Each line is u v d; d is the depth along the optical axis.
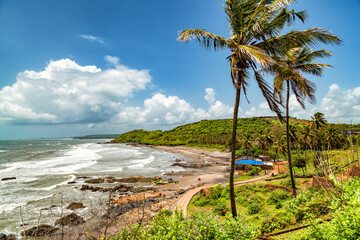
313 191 13.27
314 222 3.51
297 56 15.08
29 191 26.16
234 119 9.51
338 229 2.90
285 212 11.28
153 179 36.06
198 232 3.88
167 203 21.73
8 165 48.16
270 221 9.43
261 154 61.12
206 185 31.75
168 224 4.27
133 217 16.86
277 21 8.60
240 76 9.25
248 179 33.97
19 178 34.22
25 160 57.81
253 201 18.61
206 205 20.38
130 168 48.22
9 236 14.64
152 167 50.56
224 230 3.90
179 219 4.13
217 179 37.38
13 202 21.66
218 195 22.69
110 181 33.69
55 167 46.28
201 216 4.07
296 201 11.76
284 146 42.81
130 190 28.56
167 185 32.50
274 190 20.34
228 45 9.30
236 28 8.78
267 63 6.55
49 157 66.75
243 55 7.69
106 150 102.88
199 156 76.19
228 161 61.41
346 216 2.90
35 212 18.67
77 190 27.11
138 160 63.66
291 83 14.61
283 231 8.00
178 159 65.75
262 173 39.88
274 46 9.02
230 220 3.97
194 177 39.25
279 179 27.64
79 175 38.09
